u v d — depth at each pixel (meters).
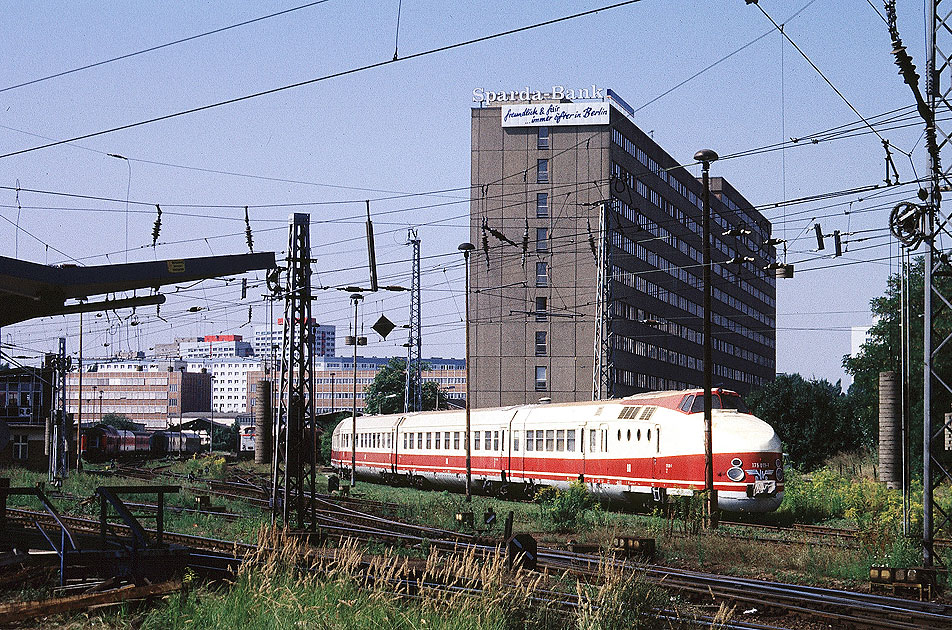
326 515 33.16
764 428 31.27
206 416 192.25
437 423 48.00
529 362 84.94
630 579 14.27
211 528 28.20
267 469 68.06
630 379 88.44
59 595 14.96
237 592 14.04
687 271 105.94
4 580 15.59
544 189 85.06
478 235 86.06
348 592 14.11
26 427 68.50
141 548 16.20
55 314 24.03
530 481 39.72
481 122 86.06
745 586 17.89
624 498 34.59
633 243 90.19
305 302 26.48
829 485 36.94
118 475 58.28
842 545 22.64
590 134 84.50
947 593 17.67
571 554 22.02
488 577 13.99
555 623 13.34
